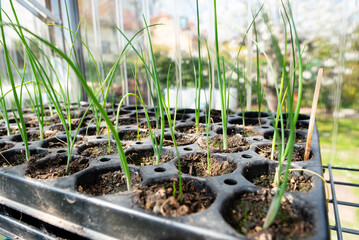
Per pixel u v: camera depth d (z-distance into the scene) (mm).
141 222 108
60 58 483
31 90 446
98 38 501
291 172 153
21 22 401
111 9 479
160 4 449
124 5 471
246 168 161
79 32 504
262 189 129
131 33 478
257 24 391
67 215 129
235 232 95
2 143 225
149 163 184
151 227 106
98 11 488
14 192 149
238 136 232
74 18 495
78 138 241
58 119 337
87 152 202
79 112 376
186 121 307
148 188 134
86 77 525
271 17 383
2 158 197
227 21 410
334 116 394
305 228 98
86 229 123
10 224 144
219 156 181
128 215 111
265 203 120
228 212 114
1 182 154
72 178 145
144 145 209
